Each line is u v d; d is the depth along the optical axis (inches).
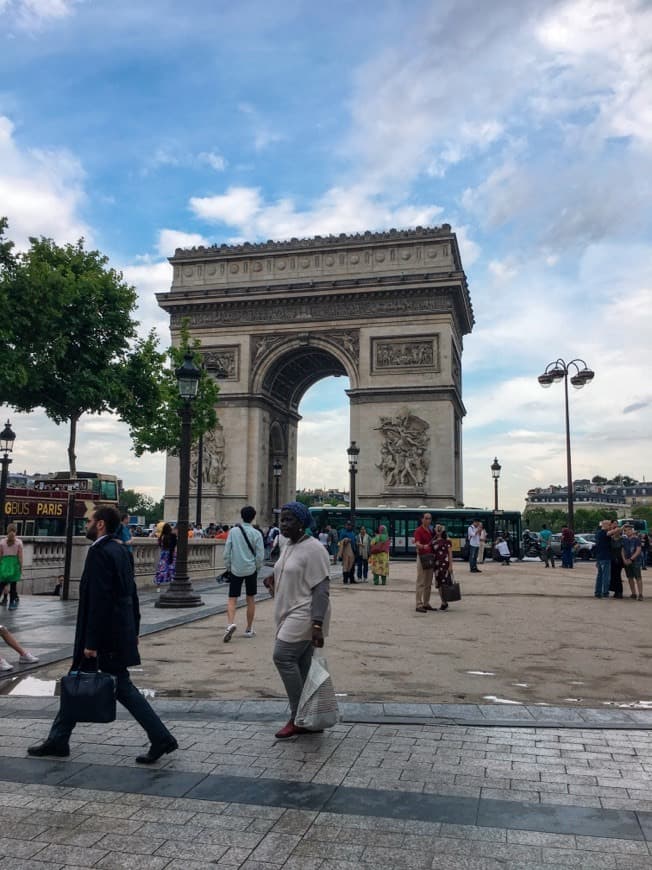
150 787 350.9
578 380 2448.3
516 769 379.6
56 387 1831.9
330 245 3186.5
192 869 270.2
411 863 275.1
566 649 754.8
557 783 359.6
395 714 490.0
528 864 274.5
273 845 289.4
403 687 577.9
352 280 3095.5
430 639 809.5
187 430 1138.7
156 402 2114.9
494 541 2792.8
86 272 1943.9
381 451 2997.0
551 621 970.1
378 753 404.8
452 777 366.9
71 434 1886.1
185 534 1117.7
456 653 725.9
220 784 355.6
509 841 293.9
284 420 3656.5
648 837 298.7
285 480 3597.4
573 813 322.3
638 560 1294.3
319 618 429.1
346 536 1685.5
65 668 640.4
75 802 332.5
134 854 281.7
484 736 440.5
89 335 1873.8
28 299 1659.7
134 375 2007.9
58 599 1323.8
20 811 322.3
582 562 2915.8
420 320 3046.3
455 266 3196.4
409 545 2785.4
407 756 399.9
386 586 1568.7
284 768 378.6
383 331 3078.2
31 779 361.4
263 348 3216.0
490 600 1246.9
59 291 1744.6
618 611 1101.1
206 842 292.0
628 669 657.0
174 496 3206.2
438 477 2935.5
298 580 438.0
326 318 3154.5
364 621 956.6
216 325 3272.6
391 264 3115.2
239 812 321.4
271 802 332.8
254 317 3238.2
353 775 368.8
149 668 647.8
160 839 294.4
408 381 3019.2
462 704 517.7
